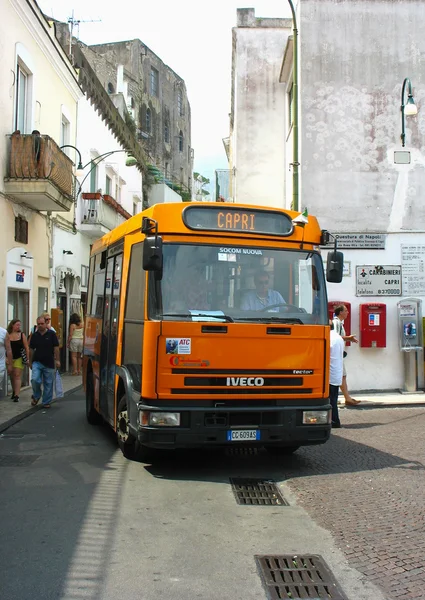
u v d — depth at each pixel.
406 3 14.25
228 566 4.44
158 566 4.42
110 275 9.11
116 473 7.17
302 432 6.92
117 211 25.69
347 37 14.24
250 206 7.16
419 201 14.01
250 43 19.77
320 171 14.06
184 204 6.93
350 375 13.58
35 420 11.27
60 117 18.67
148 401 6.63
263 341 6.78
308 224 7.39
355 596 3.97
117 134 28.77
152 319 6.60
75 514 5.62
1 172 13.73
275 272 7.11
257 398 6.77
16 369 13.36
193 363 6.57
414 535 5.09
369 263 13.80
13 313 14.97
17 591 3.99
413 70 14.22
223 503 6.00
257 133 19.59
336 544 4.89
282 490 6.51
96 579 4.18
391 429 10.06
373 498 6.17
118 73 41.41
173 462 7.73
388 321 13.66
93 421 10.69
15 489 6.48
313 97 14.16
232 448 8.56
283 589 4.06
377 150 14.11
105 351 9.18
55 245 18.55
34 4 15.09
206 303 6.77
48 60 17.12
